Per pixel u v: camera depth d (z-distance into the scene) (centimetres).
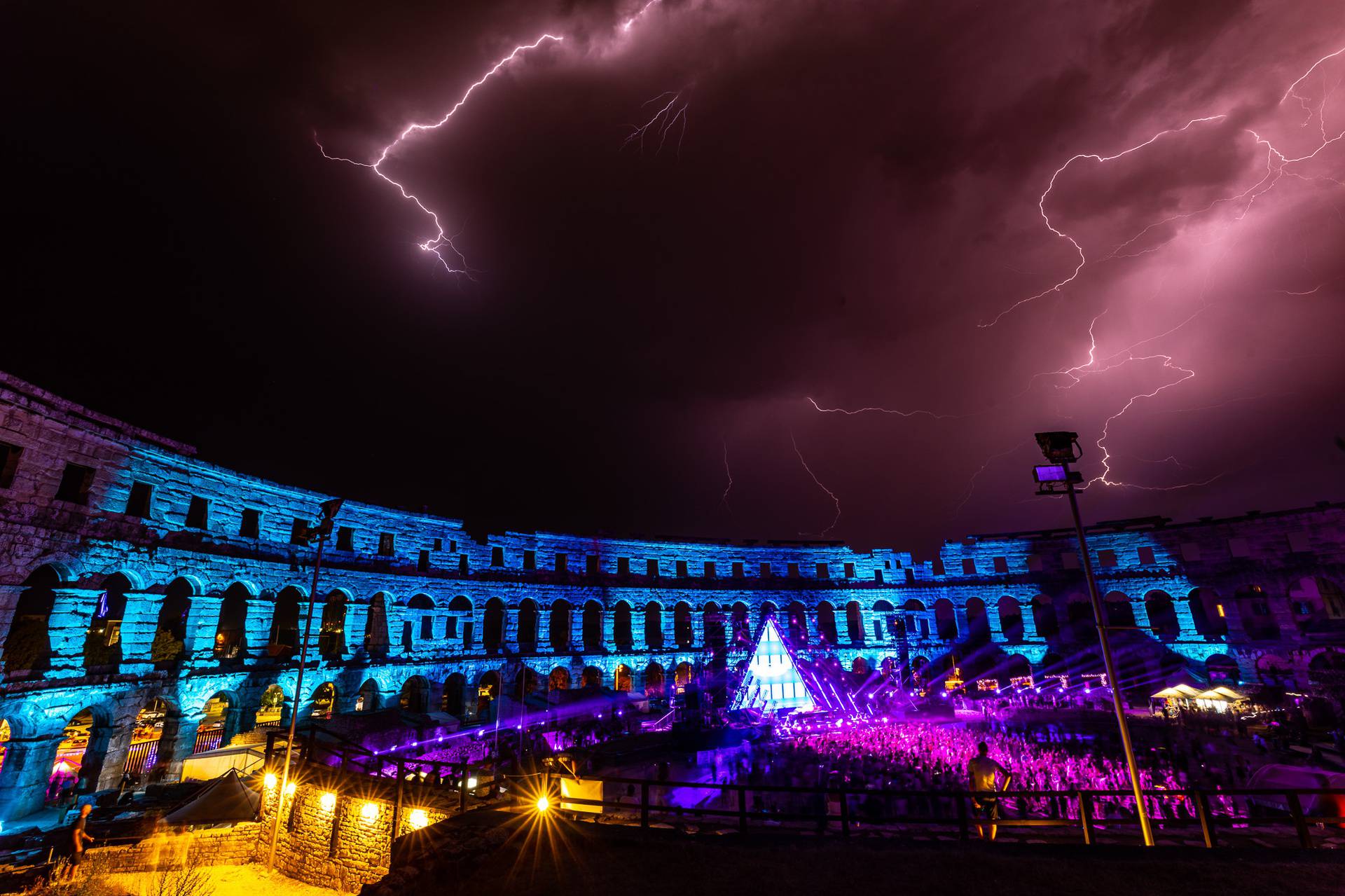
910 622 7456
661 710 5259
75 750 3325
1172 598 6400
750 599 7331
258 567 4078
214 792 2511
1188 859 1051
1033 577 7138
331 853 2222
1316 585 6181
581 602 6494
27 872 2059
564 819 1426
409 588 5228
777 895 1015
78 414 3081
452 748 3525
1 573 2658
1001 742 3394
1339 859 1031
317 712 4581
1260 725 3716
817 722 4403
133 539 3259
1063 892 970
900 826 1903
